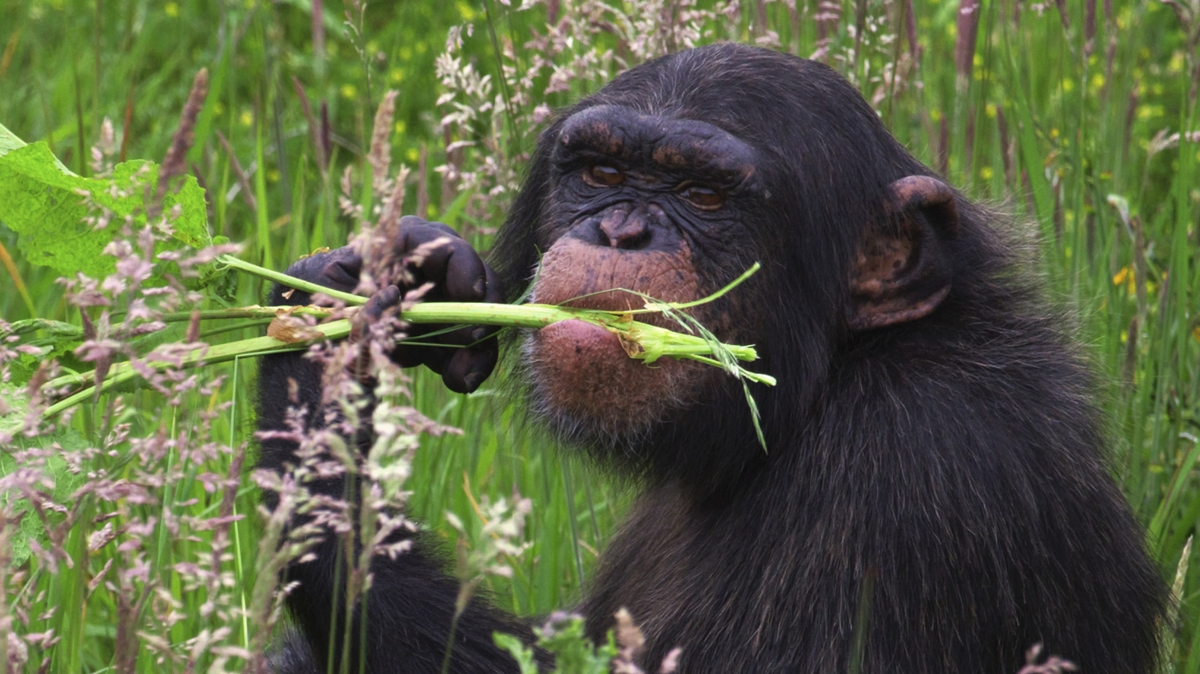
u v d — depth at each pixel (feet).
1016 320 23.85
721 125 22.67
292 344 20.44
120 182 19.57
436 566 22.95
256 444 21.65
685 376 21.97
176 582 25.98
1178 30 55.98
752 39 35.27
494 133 30.71
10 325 19.10
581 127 22.90
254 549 27.17
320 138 35.01
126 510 18.39
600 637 26.00
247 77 56.75
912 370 22.58
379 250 15.23
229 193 41.01
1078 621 21.72
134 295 15.88
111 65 52.54
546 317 21.22
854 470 21.66
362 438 21.33
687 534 24.77
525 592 29.68
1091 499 22.15
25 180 19.54
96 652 27.35
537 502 32.73
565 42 31.73
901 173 24.58
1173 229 37.81
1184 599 29.04
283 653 26.30
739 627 21.90
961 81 34.32
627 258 21.66
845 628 20.71
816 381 22.94
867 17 33.91
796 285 22.97
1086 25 35.24
